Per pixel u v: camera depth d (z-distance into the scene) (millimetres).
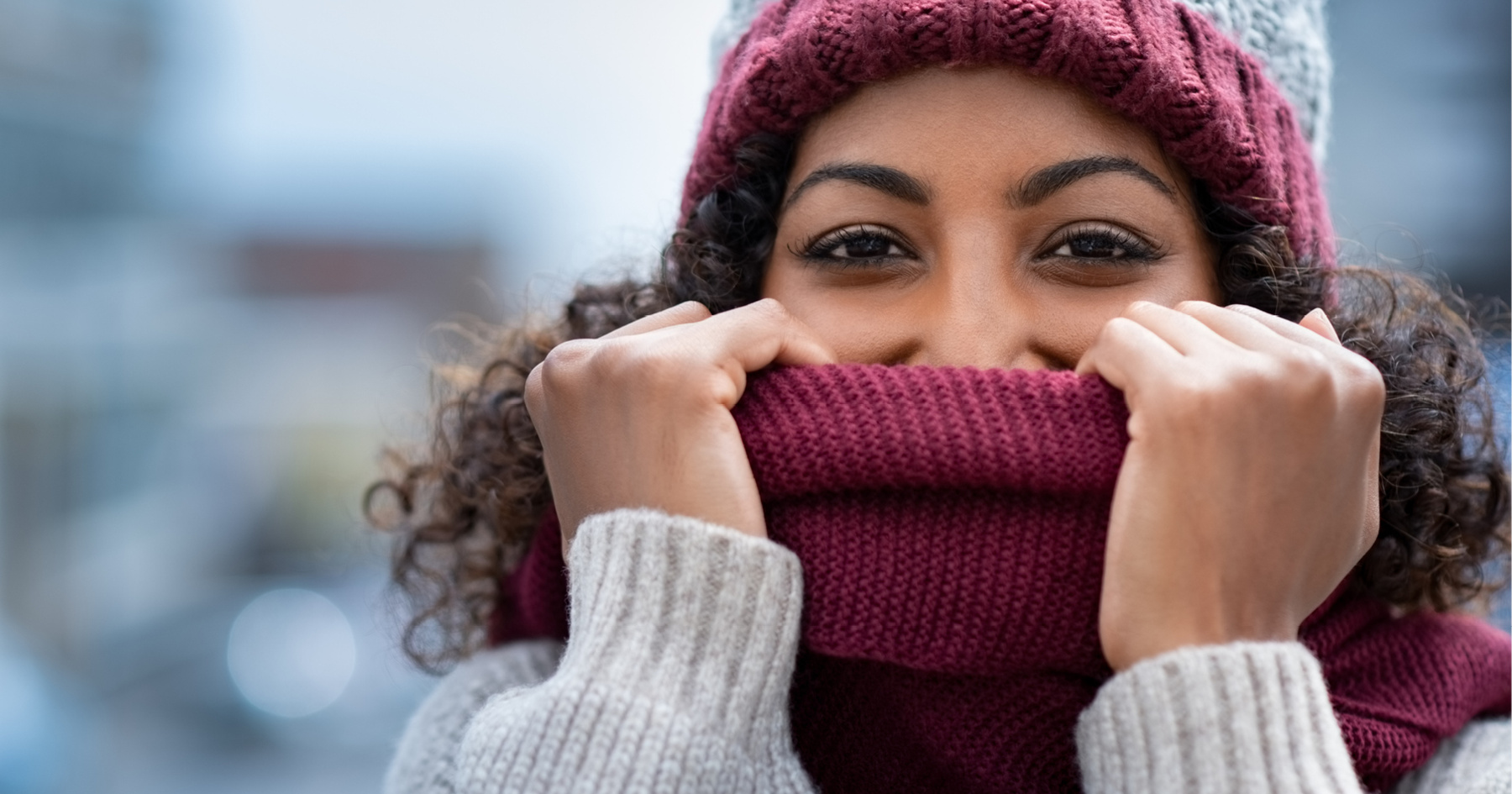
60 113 6953
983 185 1283
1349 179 4676
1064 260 1322
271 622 6172
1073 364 1312
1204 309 1214
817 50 1298
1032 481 1166
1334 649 1350
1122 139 1285
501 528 1657
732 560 1178
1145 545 1113
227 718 5887
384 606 1977
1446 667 1376
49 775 3947
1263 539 1121
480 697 1529
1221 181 1319
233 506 7844
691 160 1549
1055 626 1176
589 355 1292
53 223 6934
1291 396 1124
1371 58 4672
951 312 1291
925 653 1190
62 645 5711
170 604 6906
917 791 1311
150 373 7141
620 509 1229
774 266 1435
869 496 1214
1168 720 1072
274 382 8969
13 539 5648
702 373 1226
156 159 8055
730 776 1140
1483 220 4598
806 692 1340
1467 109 4617
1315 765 1052
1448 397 1446
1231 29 1370
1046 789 1248
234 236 11953
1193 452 1116
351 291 13516
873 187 1312
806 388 1241
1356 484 1162
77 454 6152
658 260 1666
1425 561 1428
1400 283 1544
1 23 6371
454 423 1845
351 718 5871
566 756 1129
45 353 6094
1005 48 1242
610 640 1181
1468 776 1333
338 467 8125
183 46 8094
